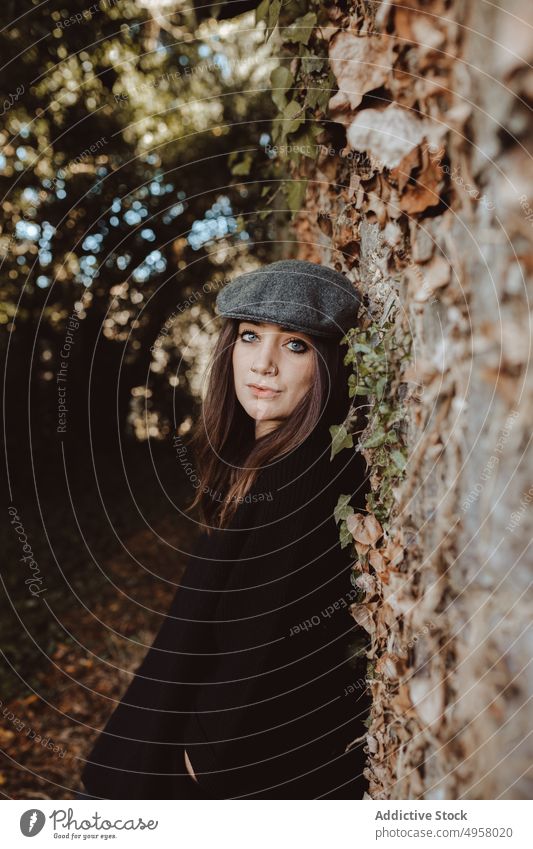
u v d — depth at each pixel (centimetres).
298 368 127
